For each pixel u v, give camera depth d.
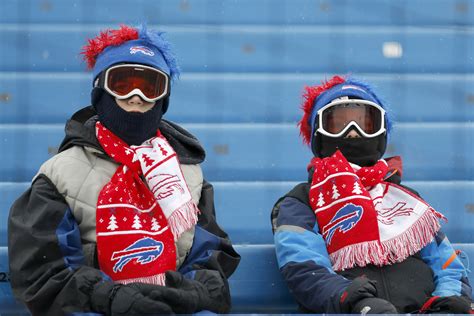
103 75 9.90
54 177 9.57
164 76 10.00
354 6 16.95
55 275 8.95
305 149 14.25
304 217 10.33
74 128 9.95
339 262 10.10
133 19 16.41
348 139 10.70
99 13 16.36
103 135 9.88
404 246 10.22
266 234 12.74
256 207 13.04
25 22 16.17
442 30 16.53
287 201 10.58
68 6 16.33
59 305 8.84
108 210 9.40
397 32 16.42
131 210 9.49
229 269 9.97
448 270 10.37
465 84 15.61
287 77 15.52
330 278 9.61
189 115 14.94
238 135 14.26
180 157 10.23
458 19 16.97
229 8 16.77
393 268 10.17
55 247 9.05
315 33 16.36
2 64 15.52
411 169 14.27
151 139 10.09
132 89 9.84
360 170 10.58
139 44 10.12
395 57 16.20
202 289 9.12
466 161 14.44
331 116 10.77
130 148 9.89
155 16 16.52
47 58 15.64
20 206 9.44
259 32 16.27
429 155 14.45
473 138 14.64
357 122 10.70
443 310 9.61
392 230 10.30
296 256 9.95
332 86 11.13
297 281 9.81
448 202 13.14
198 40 16.02
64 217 9.28
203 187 10.31
